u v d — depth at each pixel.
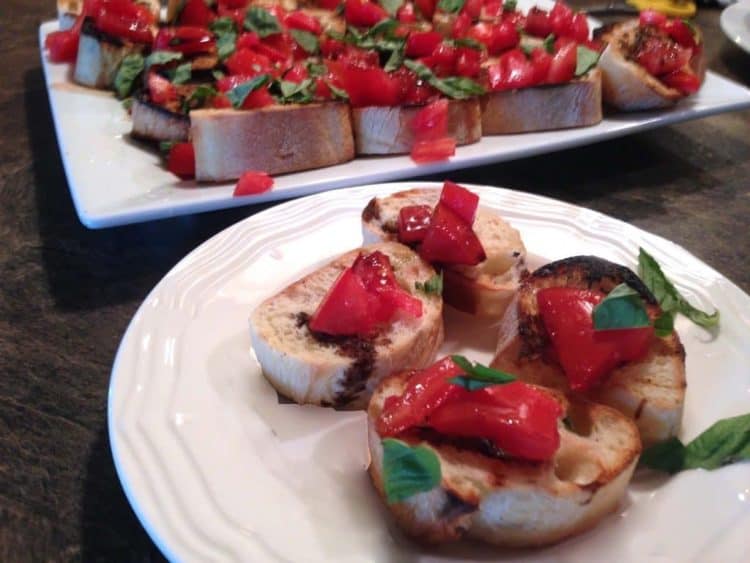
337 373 0.20
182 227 0.31
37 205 0.32
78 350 0.24
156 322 0.22
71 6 0.45
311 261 0.25
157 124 0.34
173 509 0.16
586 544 0.17
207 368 0.20
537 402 0.17
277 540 0.16
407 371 0.20
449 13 0.44
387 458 0.16
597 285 0.21
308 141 0.33
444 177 0.36
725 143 0.41
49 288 0.27
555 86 0.37
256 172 0.32
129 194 0.31
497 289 0.24
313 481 0.18
